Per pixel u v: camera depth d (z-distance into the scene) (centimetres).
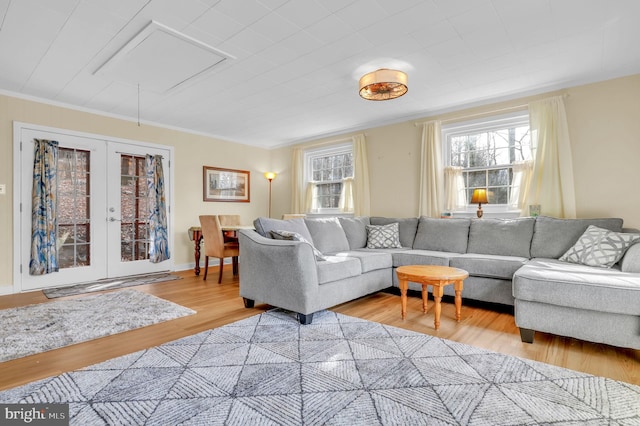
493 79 349
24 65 310
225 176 598
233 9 226
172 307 314
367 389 167
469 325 266
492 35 263
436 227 404
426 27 251
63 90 372
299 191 614
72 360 202
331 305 287
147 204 493
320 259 301
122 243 469
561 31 257
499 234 357
